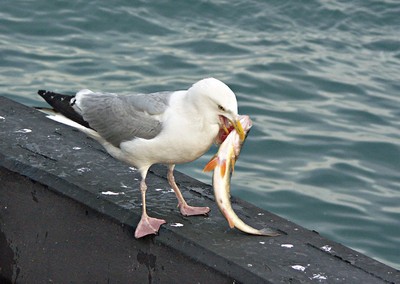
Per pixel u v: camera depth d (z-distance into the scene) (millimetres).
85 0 17094
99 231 7238
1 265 8094
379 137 13047
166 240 6809
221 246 6691
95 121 7664
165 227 6922
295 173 11914
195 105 7066
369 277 6418
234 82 14555
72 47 15547
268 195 11336
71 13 16719
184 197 7707
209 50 15773
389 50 16406
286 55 15758
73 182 7488
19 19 16359
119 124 7477
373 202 11289
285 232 7094
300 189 11500
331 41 16594
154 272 6922
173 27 16625
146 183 7855
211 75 14734
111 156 8180
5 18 16359
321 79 14906
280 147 12586
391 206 11195
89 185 7492
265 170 11977
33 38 15781
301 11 17594
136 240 6965
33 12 16625
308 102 14117
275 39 16484
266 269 6375
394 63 15891
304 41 16484
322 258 6656
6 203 7898
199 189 7926
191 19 17016
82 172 7742
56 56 15141
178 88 14164
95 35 16078
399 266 10000
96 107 7691
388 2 18109
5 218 7938
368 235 10602
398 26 17359
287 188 11516
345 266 6559
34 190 7629
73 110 7852
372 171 12086
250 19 17188
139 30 16406
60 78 14359
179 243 6750
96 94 7840
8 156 7867
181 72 14820
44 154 8016
